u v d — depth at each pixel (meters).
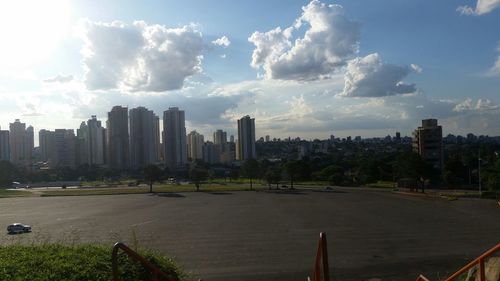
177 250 37.69
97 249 10.72
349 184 136.00
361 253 35.09
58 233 50.25
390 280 26.94
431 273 28.30
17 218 68.88
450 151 183.88
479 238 41.22
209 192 119.19
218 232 48.09
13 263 9.05
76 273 9.01
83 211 78.00
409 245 38.31
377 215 61.09
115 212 74.62
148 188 141.62
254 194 108.44
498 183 86.88
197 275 28.58
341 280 27.12
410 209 68.06
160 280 10.33
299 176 144.62
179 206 81.88
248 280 27.42
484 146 192.75
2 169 169.50
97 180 197.12
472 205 72.62
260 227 51.25
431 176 106.69
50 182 185.88
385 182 135.50
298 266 30.95
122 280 9.45
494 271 10.73
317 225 52.03
